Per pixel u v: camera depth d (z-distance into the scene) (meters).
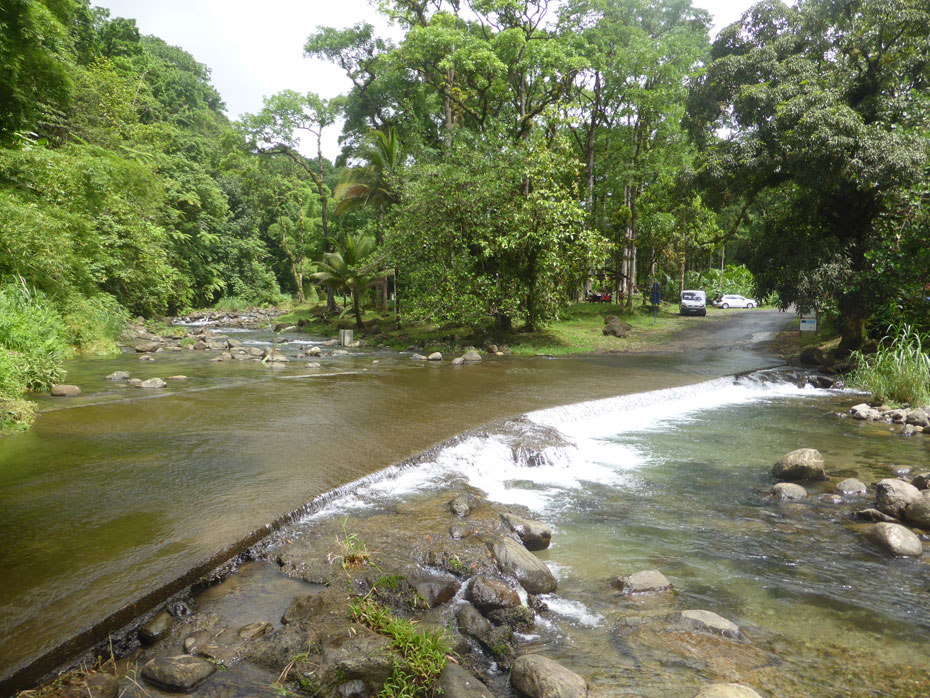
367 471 5.71
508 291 20.23
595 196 32.75
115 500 4.78
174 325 29.55
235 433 7.18
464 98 27.47
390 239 21.75
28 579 3.43
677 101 28.58
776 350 19.31
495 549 4.16
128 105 29.25
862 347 15.76
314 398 9.78
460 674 2.89
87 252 18.38
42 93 13.88
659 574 4.12
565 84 27.33
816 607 3.81
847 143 13.99
